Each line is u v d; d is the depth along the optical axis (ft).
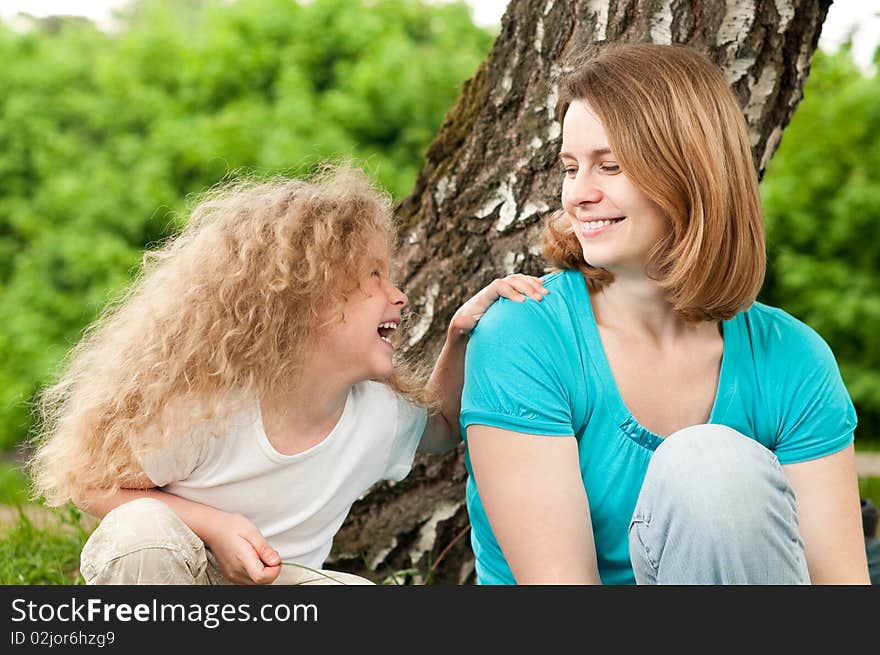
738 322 8.27
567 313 8.15
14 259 26.18
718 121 7.64
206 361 8.07
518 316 8.13
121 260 25.68
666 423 8.05
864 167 25.96
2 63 27.71
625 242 7.65
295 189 8.68
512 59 10.37
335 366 8.28
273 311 8.13
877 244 25.73
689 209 7.55
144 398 8.07
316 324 8.19
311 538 8.68
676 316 8.08
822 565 7.89
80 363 8.98
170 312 8.35
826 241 25.96
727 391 8.05
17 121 27.02
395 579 10.68
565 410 7.90
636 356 8.08
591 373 7.99
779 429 8.15
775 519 6.86
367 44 28.53
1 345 24.97
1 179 26.76
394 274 9.71
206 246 8.51
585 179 7.68
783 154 26.48
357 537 11.05
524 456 7.76
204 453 8.13
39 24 31.22
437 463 10.78
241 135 26.76
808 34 10.02
